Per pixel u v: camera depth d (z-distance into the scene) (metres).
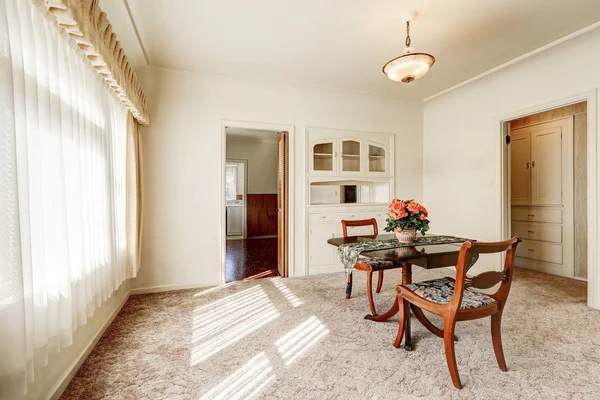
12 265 0.97
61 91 1.42
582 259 3.44
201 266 3.26
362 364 1.69
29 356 1.08
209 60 2.98
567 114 3.56
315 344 1.93
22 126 1.04
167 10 2.15
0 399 0.97
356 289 3.10
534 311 2.43
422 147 4.43
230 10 2.16
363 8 2.15
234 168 7.02
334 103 3.88
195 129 3.24
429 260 1.89
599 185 2.46
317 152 3.85
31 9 1.16
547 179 3.76
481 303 1.58
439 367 1.66
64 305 1.34
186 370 1.65
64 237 1.33
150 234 3.08
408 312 1.83
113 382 1.55
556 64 2.77
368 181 4.27
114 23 2.27
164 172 3.14
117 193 2.31
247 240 6.77
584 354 1.77
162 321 2.31
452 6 2.13
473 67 3.19
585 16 2.26
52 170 1.29
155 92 3.11
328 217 3.85
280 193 3.81
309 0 2.05
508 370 1.61
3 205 0.95
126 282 2.86
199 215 3.25
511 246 1.59
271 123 3.56
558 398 1.39
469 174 3.71
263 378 1.57
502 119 3.29
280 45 2.69
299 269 3.70
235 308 2.58
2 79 0.94
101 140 1.94
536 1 2.07
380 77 3.43
